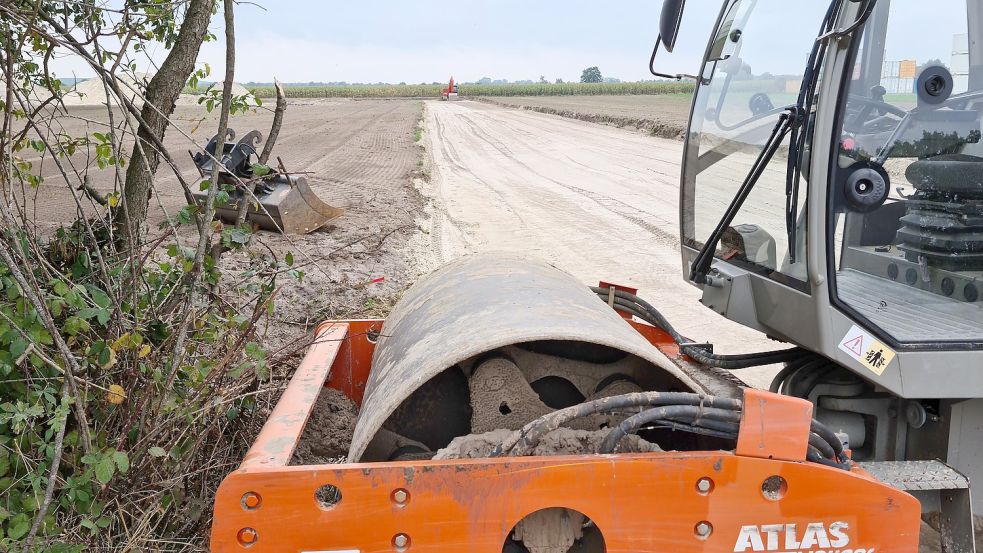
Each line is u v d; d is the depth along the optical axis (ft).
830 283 9.27
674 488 7.39
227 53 10.00
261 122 119.85
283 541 7.29
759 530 7.49
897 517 7.55
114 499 9.43
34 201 11.25
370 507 7.30
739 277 10.98
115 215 12.09
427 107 192.95
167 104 12.32
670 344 13.25
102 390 9.62
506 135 100.89
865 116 9.56
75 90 11.93
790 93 10.24
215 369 10.11
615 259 29.27
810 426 7.79
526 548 7.89
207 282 11.27
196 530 10.11
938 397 9.13
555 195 47.47
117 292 10.57
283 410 9.15
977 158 9.83
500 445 7.70
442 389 9.24
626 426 7.59
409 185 50.60
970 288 9.77
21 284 8.22
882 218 10.51
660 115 119.65
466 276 10.77
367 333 12.46
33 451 9.36
